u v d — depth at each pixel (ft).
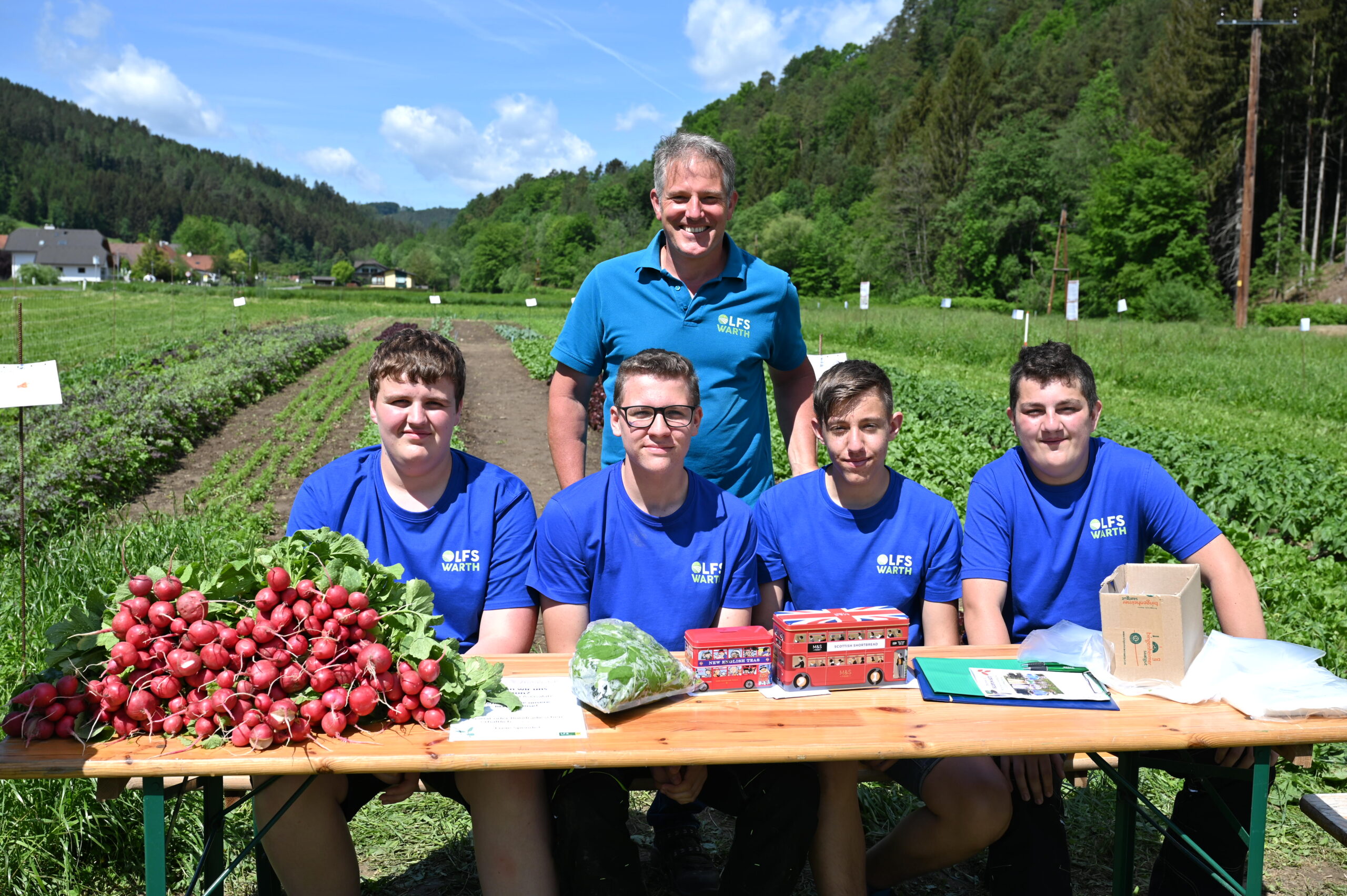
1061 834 9.27
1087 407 9.80
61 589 17.57
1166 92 190.19
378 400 9.14
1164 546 10.30
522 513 9.94
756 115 575.79
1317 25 175.22
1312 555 24.89
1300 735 7.29
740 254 11.75
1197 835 9.59
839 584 10.30
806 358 12.76
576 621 9.75
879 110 459.73
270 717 6.65
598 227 449.48
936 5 506.48
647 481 9.28
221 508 28.53
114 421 39.86
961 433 38.50
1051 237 221.25
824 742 7.02
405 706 7.22
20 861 10.21
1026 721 7.53
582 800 8.10
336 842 8.11
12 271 440.45
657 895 10.56
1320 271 162.91
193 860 10.64
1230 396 57.72
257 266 580.30
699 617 9.61
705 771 8.73
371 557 9.64
